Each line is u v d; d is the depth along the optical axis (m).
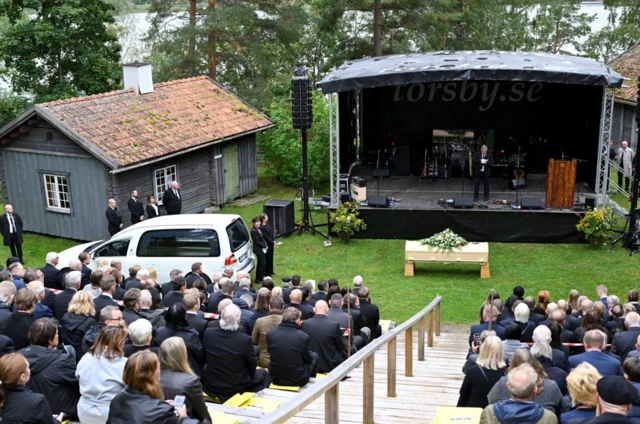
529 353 6.14
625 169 24.14
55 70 30.38
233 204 25.72
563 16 42.19
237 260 16.78
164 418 5.09
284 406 5.31
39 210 22.52
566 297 17.05
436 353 12.71
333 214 21.20
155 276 12.96
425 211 21.03
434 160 25.56
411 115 26.41
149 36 33.03
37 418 5.30
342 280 18.48
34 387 6.69
